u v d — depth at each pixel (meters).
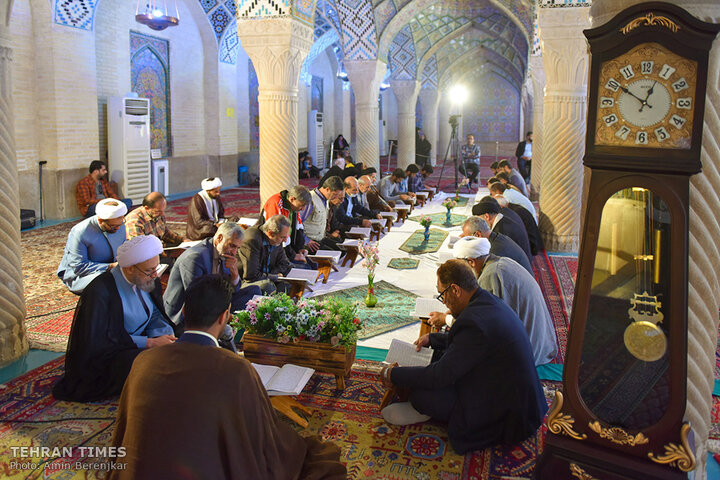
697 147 1.79
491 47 15.05
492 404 2.41
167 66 9.98
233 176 11.73
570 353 2.02
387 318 3.97
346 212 6.25
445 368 2.40
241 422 1.71
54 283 4.78
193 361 1.71
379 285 4.73
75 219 7.66
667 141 1.83
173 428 1.63
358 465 2.34
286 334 2.85
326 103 16.34
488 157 20.45
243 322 2.94
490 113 20.80
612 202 1.93
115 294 2.80
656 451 1.90
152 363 1.72
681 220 1.83
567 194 6.08
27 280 4.85
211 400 1.66
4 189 3.21
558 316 4.14
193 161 10.84
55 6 7.23
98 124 8.31
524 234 4.38
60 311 4.12
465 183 11.33
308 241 4.95
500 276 3.08
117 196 8.43
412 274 5.07
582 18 5.52
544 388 2.97
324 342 2.85
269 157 5.90
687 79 1.78
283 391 2.48
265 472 1.78
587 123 1.95
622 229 1.93
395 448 2.46
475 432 2.45
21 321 3.38
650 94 1.83
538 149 9.58
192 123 10.76
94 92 7.97
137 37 9.20
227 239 3.27
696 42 1.75
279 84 5.77
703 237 1.93
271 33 5.61
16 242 3.33
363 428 2.61
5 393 2.90
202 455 1.64
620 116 1.88
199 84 10.85
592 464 1.98
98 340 2.76
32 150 7.42
